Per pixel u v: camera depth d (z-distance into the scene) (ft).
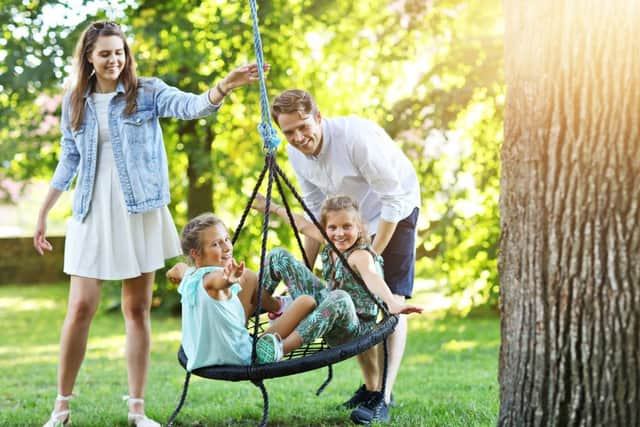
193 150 36.11
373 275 12.06
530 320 9.57
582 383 9.29
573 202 9.27
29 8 33.24
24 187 45.42
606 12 9.05
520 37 9.60
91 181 12.73
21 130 36.65
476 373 20.57
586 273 9.23
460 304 37.45
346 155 12.84
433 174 34.04
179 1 34.76
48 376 21.76
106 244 12.76
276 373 10.80
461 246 34.88
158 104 12.89
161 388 19.26
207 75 33.65
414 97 32.86
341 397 16.53
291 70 36.42
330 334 12.41
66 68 32.42
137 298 13.09
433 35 33.42
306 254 13.83
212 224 11.78
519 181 9.66
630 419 9.12
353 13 34.83
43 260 56.80
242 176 36.37
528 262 9.58
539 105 9.42
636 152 9.05
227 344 11.25
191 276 11.50
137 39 33.35
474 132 33.32
